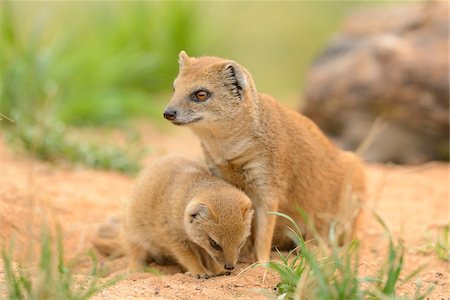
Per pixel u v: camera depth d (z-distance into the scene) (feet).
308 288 22.21
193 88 29.14
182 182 29.53
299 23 92.02
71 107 53.93
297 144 30.63
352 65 53.21
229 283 26.23
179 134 55.11
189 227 27.86
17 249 30.60
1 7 59.41
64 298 21.50
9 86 49.73
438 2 54.85
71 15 77.10
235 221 27.68
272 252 31.81
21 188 36.17
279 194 29.89
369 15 57.57
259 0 98.32
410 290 25.96
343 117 52.90
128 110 57.72
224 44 78.64
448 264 29.71
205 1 75.61
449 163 49.98
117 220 34.94
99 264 31.45
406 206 38.99
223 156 29.71
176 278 27.58
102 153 44.93
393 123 50.85
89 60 58.90
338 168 32.63
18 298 21.17
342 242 32.42
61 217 35.12
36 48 53.57
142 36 65.92
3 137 46.65
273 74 78.18
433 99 49.42
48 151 43.88
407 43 52.42
